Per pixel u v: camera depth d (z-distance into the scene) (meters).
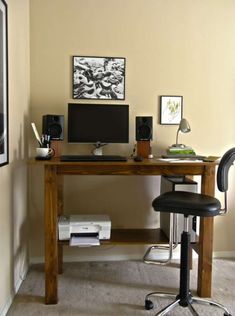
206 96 2.73
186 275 1.86
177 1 2.65
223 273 2.50
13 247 2.12
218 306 1.89
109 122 2.50
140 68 2.65
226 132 2.77
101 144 2.56
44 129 2.38
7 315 1.90
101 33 2.60
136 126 2.49
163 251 2.75
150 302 1.99
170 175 2.26
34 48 2.56
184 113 2.73
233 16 2.71
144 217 2.75
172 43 2.67
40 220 2.66
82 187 2.69
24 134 2.41
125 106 2.51
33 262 2.67
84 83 2.61
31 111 2.58
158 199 1.79
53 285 2.04
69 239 2.19
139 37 2.64
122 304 2.04
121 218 2.73
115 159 2.16
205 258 2.14
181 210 1.71
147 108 2.68
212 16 2.69
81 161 2.07
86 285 2.29
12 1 2.02
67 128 2.55
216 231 2.83
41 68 2.57
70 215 2.45
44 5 2.54
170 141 2.72
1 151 1.78
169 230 2.25
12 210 2.08
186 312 1.95
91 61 2.60
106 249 2.73
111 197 2.71
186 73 2.70
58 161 2.06
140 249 2.76
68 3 2.56
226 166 1.70
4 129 1.83
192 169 2.12
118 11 2.61
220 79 2.73
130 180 2.72
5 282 1.93
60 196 2.47
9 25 1.95
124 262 2.70
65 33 2.57
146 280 2.37
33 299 2.09
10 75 1.98
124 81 2.65
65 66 2.59
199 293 2.15
